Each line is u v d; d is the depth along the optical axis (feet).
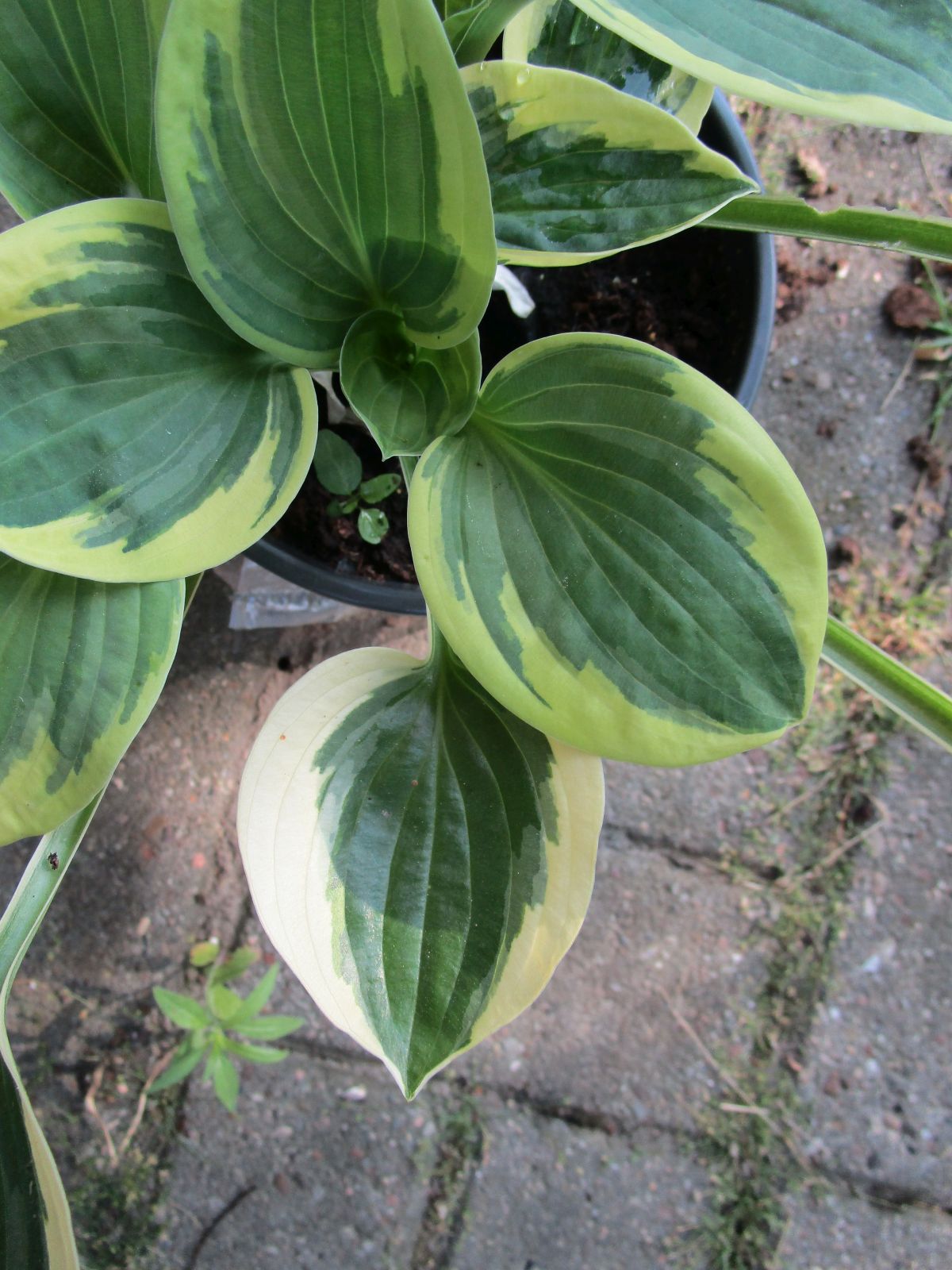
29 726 1.06
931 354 1.79
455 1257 1.72
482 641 0.99
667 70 1.16
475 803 1.11
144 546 0.97
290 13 0.80
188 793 1.79
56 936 1.77
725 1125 1.75
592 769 1.09
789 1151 1.75
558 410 1.02
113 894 1.77
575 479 1.01
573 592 0.99
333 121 0.86
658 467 0.98
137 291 0.97
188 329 1.00
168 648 1.08
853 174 1.80
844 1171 1.75
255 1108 1.75
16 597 1.07
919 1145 1.75
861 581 1.81
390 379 1.05
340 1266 1.71
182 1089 1.75
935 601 1.80
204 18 0.80
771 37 0.89
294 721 1.11
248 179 0.89
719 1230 1.73
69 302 0.94
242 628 1.76
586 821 1.09
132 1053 1.75
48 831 1.07
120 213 0.95
